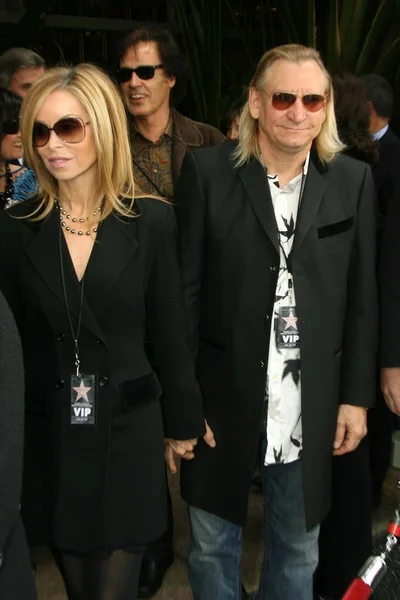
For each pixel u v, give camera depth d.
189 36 4.71
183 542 2.36
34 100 1.34
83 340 1.37
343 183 1.56
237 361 1.55
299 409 1.57
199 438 1.65
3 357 0.91
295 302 1.51
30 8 5.28
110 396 1.39
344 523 1.77
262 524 2.43
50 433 1.39
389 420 2.06
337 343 1.58
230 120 2.45
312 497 1.59
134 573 1.49
